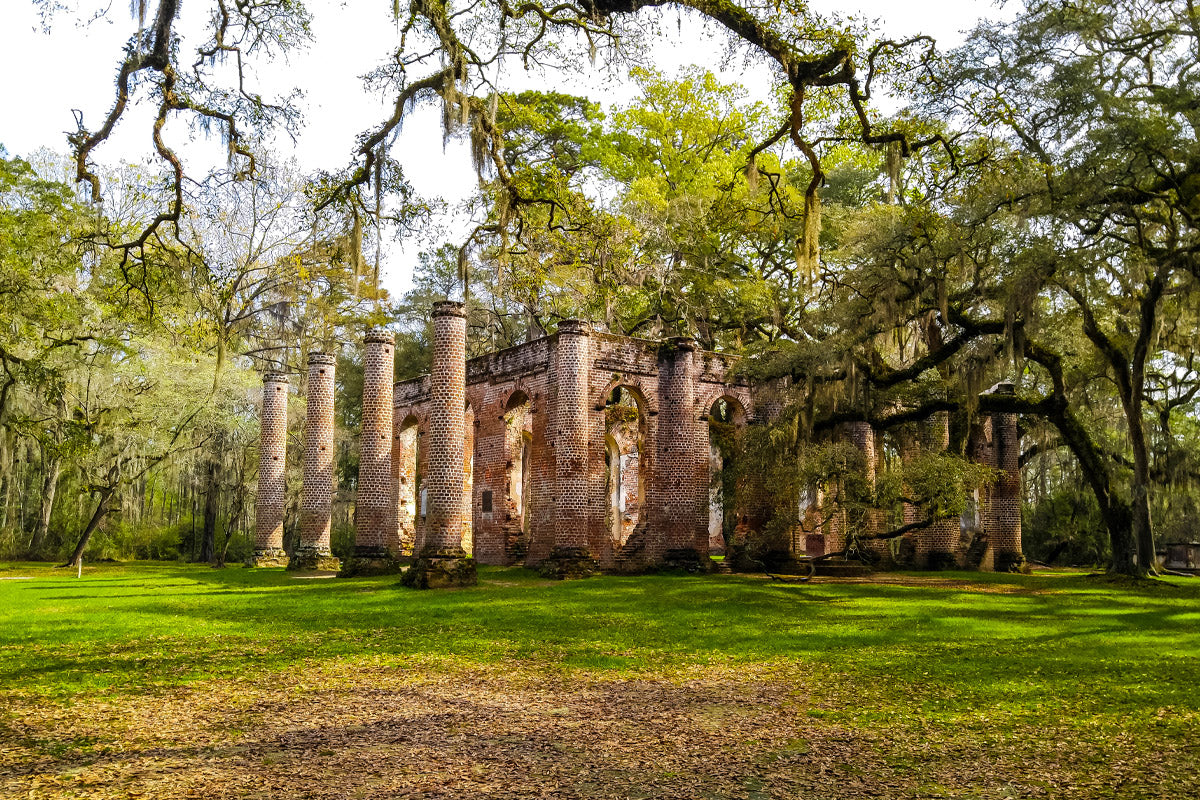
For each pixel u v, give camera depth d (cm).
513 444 3497
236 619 1750
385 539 3084
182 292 2066
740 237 4066
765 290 3731
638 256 3494
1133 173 2288
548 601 2056
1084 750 790
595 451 3069
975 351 2748
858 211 3594
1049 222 2411
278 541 3766
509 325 4994
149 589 2511
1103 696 1015
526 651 1345
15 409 3266
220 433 4203
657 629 1584
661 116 4134
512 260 1559
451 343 2641
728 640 1455
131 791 653
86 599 2184
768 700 1005
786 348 2958
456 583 2486
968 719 909
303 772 711
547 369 3106
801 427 2767
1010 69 2231
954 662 1248
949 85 1839
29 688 1048
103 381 3572
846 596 2206
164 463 3878
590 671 1185
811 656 1305
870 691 1053
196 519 5122
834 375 2741
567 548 2827
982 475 2545
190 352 3784
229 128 1455
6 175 2819
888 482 2534
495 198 1511
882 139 1513
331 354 3434
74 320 2950
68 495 4175
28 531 4512
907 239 2555
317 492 3353
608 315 3228
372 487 3069
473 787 677
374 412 3106
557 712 941
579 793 667
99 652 1333
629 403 3719
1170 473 3434
